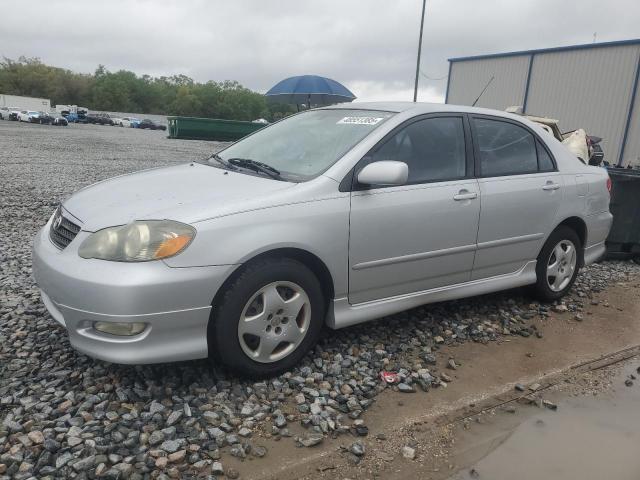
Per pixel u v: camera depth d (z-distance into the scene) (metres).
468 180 3.97
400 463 2.60
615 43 20.98
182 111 118.50
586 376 3.59
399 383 3.32
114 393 2.97
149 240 2.79
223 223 2.92
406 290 3.79
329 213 3.25
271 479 2.42
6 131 32.78
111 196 3.31
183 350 2.90
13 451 2.45
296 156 3.69
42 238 3.33
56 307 3.06
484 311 4.58
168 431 2.65
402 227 3.56
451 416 3.02
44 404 2.82
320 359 3.46
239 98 122.19
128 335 2.79
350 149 3.51
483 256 4.13
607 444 2.86
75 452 2.47
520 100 24.86
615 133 21.33
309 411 2.96
